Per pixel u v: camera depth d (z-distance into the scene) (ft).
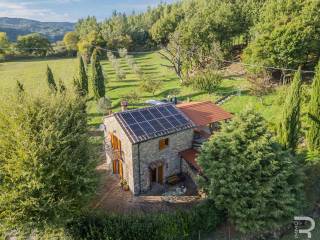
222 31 240.53
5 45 416.05
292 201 67.05
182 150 97.76
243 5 268.62
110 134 100.48
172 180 95.25
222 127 77.71
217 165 70.74
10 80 262.47
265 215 67.26
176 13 392.88
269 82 154.71
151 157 90.22
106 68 309.42
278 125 94.68
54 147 64.28
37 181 59.62
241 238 74.43
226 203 70.59
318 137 93.40
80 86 186.19
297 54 154.30
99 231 70.64
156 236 69.92
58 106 69.72
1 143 62.90
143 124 90.53
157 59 346.95
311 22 151.74
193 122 98.78
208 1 360.28
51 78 174.60
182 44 220.02
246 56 187.01
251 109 75.15
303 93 121.19
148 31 463.83
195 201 86.02
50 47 430.20
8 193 60.44
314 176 85.46
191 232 72.84
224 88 178.09
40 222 62.85
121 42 412.57
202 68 207.31
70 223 71.36
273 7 180.65
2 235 67.21
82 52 364.38
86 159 70.59
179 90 192.75
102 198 89.71
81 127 74.18
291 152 89.56
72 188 66.49
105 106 162.50
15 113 64.13
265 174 68.03
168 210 82.33
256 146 68.33
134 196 90.43
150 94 195.83
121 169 97.66
